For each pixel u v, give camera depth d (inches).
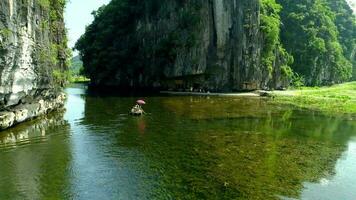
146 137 1284.4
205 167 954.7
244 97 2844.5
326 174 933.8
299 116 1877.5
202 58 3363.7
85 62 4222.4
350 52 5629.9
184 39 3341.5
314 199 780.0
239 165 980.6
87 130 1380.4
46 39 1656.0
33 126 1422.2
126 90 3383.4
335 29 4960.6
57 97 1937.7
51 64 1756.9
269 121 1690.5
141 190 798.5
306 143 1256.8
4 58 1110.4
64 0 2199.8
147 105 2190.0
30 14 1360.7
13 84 1239.5
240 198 765.3
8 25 1124.5
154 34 3602.4
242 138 1307.8
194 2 3344.0
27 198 743.1
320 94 3078.2
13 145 1129.4
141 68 3745.1
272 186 837.8
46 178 856.3
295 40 4202.8
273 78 3587.6
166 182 846.5
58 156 1027.9
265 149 1154.7
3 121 1237.7
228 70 3408.0
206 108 2103.8
